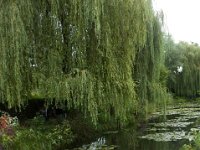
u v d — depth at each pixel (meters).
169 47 41.00
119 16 14.38
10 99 12.79
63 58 13.95
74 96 13.41
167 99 21.19
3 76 12.41
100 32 13.80
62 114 17.94
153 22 19.30
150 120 25.56
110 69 14.20
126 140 17.02
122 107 14.85
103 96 14.12
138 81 19.36
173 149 14.75
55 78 13.48
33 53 13.60
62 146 15.07
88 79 13.50
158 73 20.09
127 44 14.68
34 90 13.88
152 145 15.78
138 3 14.88
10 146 12.68
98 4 13.43
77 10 13.61
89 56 14.22
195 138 16.05
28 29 13.39
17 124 15.13
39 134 14.75
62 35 14.16
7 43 12.47
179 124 23.02
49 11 14.00
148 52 19.17
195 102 44.84
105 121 19.69
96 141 16.69
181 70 41.97
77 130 17.08
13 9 12.51
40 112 17.73
